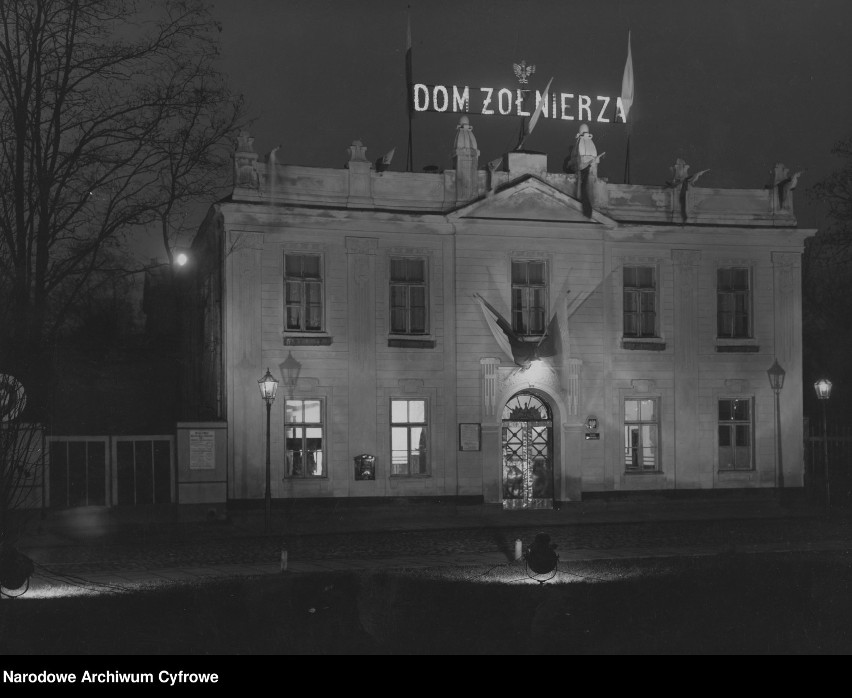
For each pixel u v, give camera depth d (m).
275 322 33.50
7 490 17.50
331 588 18.81
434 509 34.44
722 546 25.75
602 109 38.53
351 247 34.22
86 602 17.03
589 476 35.91
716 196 37.50
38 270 32.78
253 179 33.56
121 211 33.31
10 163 32.56
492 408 35.00
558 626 15.31
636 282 36.91
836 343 47.88
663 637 14.59
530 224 35.47
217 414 34.59
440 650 13.81
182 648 13.88
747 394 37.31
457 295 35.00
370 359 34.25
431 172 36.47
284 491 33.25
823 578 19.05
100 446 30.47
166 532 29.39
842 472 37.06
